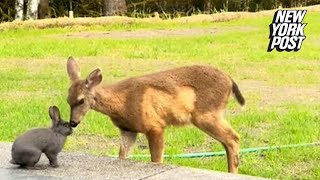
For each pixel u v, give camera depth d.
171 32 26.38
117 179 6.10
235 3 38.25
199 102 7.27
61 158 6.79
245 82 15.23
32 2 32.00
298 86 14.79
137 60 18.92
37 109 11.72
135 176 6.20
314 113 11.65
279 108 12.23
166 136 9.68
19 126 10.31
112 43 22.61
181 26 28.56
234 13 30.95
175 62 18.42
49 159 6.39
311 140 9.56
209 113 7.30
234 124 10.62
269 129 10.39
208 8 37.34
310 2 38.34
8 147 7.25
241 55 19.56
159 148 7.07
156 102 7.04
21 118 10.92
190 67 7.37
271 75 16.17
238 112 11.71
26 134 6.32
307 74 16.34
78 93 6.77
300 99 13.24
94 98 6.85
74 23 29.12
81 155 6.95
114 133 9.94
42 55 19.77
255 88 14.45
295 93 13.93
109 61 18.70
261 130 10.31
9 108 11.80
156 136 7.06
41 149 6.30
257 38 23.39
